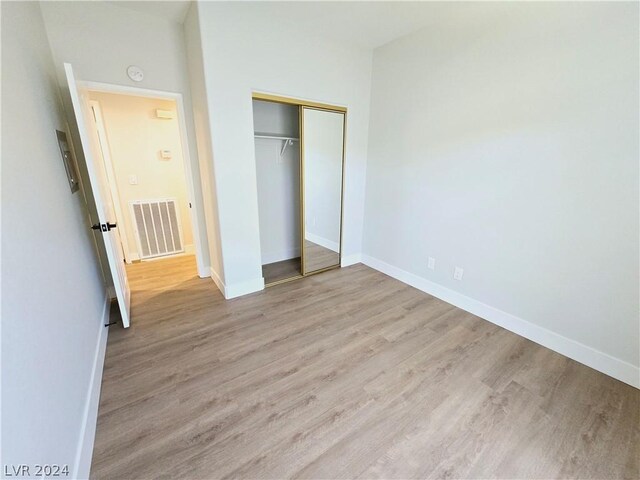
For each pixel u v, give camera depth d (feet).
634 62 4.80
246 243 8.83
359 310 8.32
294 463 4.07
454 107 7.64
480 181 7.37
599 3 5.02
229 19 6.95
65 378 3.82
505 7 6.24
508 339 7.00
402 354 6.42
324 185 10.64
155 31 7.70
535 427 4.66
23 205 3.44
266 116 10.52
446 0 6.60
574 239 5.93
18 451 2.50
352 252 11.89
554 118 5.85
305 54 8.38
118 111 10.75
